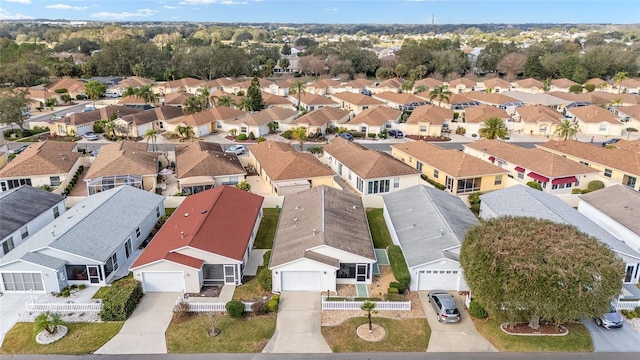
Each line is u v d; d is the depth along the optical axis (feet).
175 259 107.55
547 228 94.53
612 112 312.09
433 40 652.07
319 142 261.85
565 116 309.22
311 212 135.23
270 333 94.63
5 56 488.85
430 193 151.84
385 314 101.65
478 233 96.78
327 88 429.38
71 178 191.31
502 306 87.92
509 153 204.33
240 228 127.85
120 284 107.14
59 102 382.63
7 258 110.52
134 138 264.93
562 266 83.30
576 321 98.94
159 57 529.45
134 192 150.61
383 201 157.28
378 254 128.98
